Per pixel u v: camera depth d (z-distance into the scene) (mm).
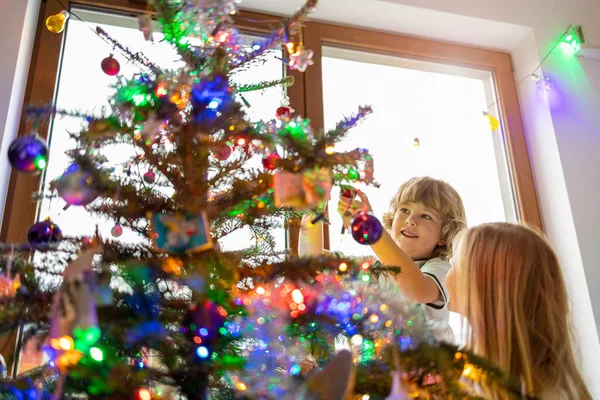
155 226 560
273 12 1407
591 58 1563
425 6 1454
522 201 1488
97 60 1229
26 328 537
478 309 793
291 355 607
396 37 1522
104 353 493
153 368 557
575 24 1593
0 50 1081
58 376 518
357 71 1484
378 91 1479
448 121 1533
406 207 1162
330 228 1229
